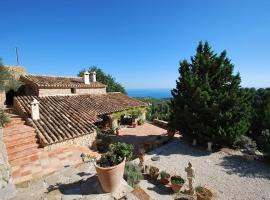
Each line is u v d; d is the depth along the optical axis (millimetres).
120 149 6777
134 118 26844
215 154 16094
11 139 12969
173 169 13836
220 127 15734
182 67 18469
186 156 15898
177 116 18344
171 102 19328
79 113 19531
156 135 22453
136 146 18984
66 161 12023
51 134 14312
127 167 9625
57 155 12922
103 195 6340
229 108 15922
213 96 16266
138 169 10000
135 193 6551
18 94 25062
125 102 27656
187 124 17797
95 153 14859
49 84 22797
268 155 14742
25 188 7922
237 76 16719
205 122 16875
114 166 6238
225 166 14086
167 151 17016
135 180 9234
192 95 16859
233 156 15656
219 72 16875
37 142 13891
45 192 7020
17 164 11234
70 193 6574
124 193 6516
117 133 22641
